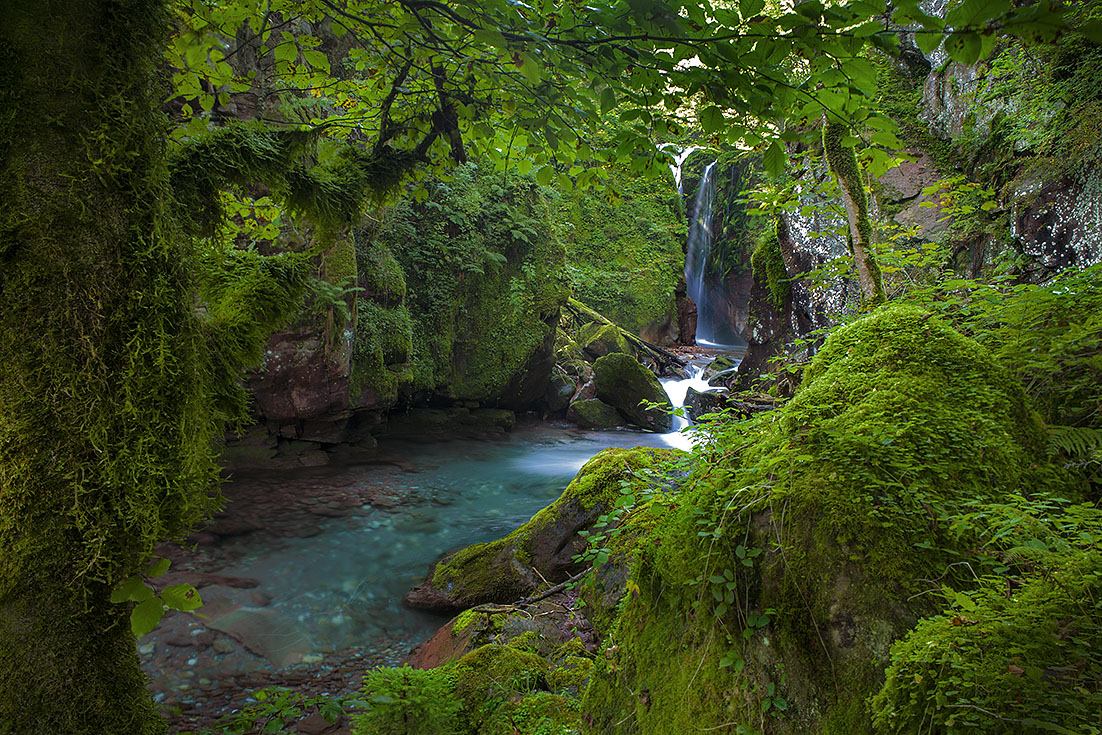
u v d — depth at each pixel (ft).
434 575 16.69
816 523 5.74
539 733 8.38
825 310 23.62
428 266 36.11
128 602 4.77
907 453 6.11
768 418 7.78
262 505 22.06
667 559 7.16
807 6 4.40
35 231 4.18
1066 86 15.84
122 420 4.54
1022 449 6.54
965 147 19.69
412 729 8.38
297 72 8.14
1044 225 15.72
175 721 10.91
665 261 70.08
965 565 5.22
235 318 6.53
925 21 3.78
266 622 14.57
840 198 21.86
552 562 14.84
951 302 9.95
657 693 6.68
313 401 25.77
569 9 5.60
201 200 6.58
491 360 38.65
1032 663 4.01
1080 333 7.67
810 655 5.31
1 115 4.13
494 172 37.22
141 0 4.64
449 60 7.46
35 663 4.28
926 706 4.20
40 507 4.27
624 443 37.83
